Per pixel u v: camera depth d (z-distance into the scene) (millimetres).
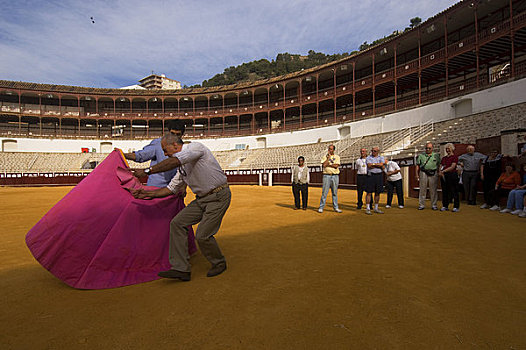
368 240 4598
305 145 37906
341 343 1747
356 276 2963
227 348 1700
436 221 6270
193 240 3969
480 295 2447
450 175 7703
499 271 3055
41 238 2725
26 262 3641
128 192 3236
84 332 1910
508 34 21266
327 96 37625
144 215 3203
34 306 2340
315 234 5117
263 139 42688
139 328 1954
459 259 3514
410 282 2773
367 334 1849
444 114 24766
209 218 2936
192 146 2854
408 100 33188
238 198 13305
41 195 16531
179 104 51688
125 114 47500
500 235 4816
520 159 7859
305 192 8680
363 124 32438
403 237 4773
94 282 2760
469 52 24844
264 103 49250
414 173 11781
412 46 32531
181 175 3025
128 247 3016
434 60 26734
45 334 1887
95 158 42094
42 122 47875
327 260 3553
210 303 2350
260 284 2773
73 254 2789
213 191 2926
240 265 3391
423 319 2043
